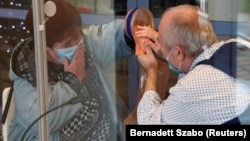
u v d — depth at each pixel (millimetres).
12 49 1512
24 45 1309
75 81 1324
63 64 1278
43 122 1233
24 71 1273
